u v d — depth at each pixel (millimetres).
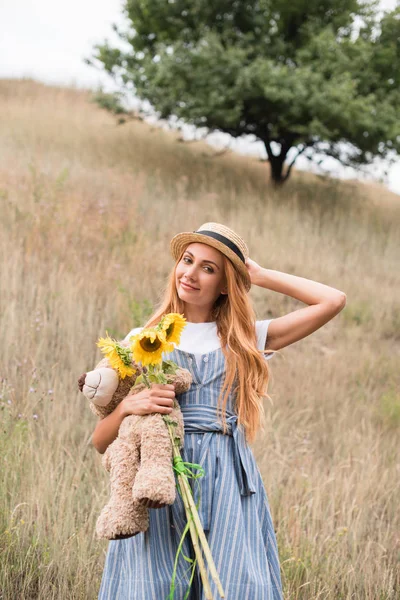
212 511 2273
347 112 12672
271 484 4230
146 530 2215
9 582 3010
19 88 21719
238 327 2504
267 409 5516
